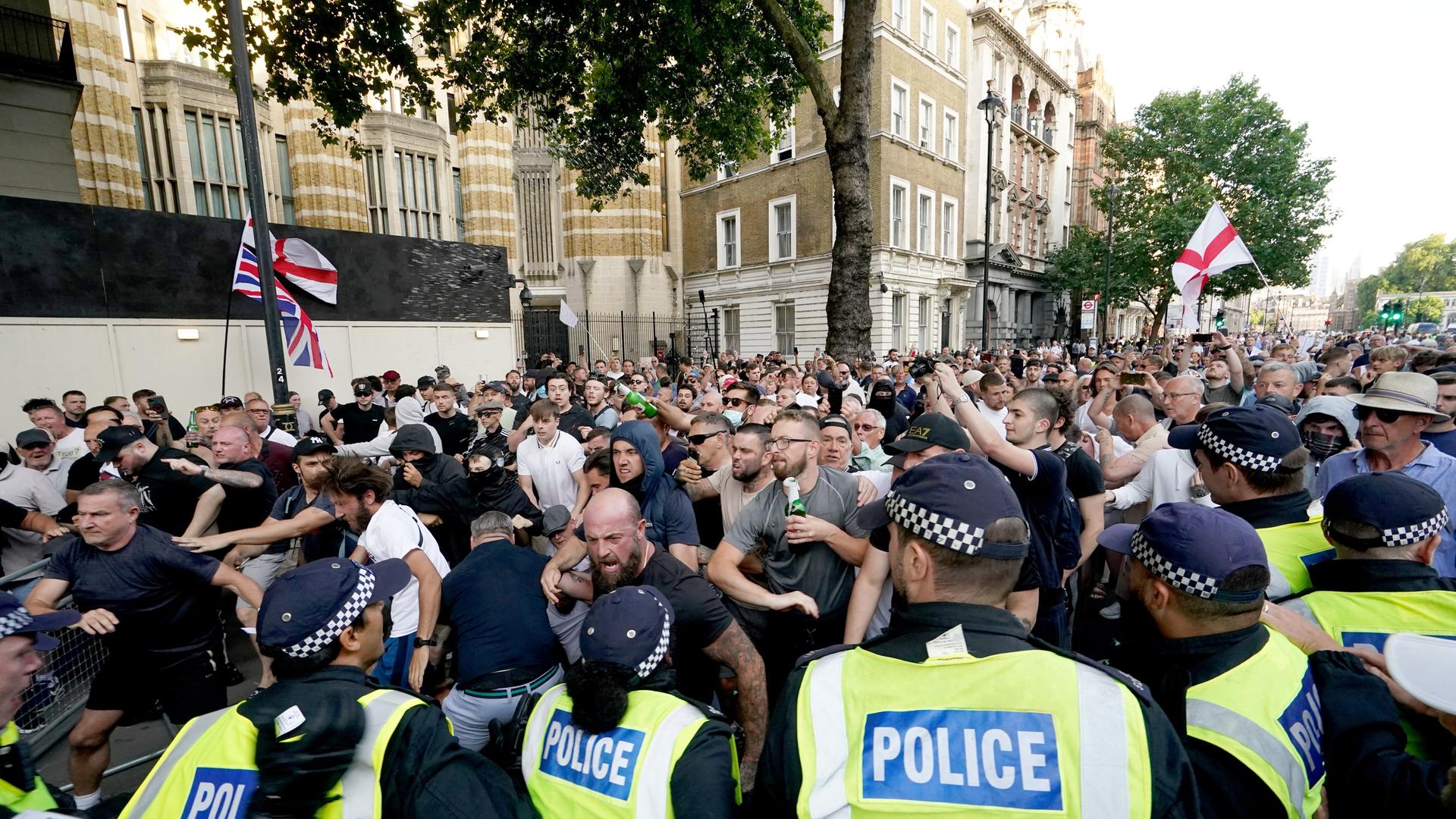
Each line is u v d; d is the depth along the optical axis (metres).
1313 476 3.81
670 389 7.47
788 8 11.98
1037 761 1.03
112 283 9.14
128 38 16.55
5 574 4.40
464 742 2.48
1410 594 1.64
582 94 12.34
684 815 1.44
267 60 9.61
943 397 4.30
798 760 1.15
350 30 9.98
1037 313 36.75
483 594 2.52
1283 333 50.66
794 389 8.09
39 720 3.29
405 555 2.98
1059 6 37.59
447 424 6.85
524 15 11.18
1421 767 1.18
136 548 2.84
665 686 1.74
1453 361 5.01
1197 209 30.25
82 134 15.05
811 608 2.57
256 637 1.50
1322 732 1.32
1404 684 1.24
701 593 2.31
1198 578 1.32
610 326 27.08
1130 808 0.98
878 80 21.89
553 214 27.28
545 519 3.49
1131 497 3.85
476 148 23.80
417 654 2.84
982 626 1.19
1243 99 31.81
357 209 20.67
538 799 1.62
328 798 1.35
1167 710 1.31
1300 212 31.39
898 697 1.15
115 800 1.65
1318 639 1.60
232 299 10.23
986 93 27.75
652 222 27.64
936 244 25.80
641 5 10.57
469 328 13.29
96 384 9.04
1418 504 1.66
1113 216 31.75
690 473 3.72
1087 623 4.47
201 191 17.83
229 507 4.09
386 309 12.05
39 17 10.84
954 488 1.21
